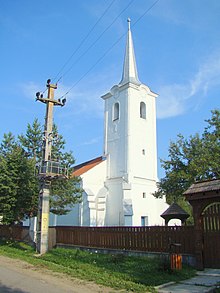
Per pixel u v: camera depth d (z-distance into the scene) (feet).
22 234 88.53
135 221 115.44
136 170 122.31
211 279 36.68
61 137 96.02
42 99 69.62
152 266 42.63
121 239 58.44
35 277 38.45
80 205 123.34
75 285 34.30
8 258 56.90
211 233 42.91
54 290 31.30
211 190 41.88
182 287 33.35
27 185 81.97
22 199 81.10
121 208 117.91
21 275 39.63
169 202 126.31
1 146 94.17
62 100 72.08
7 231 97.71
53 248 70.23
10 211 81.25
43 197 65.92
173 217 65.87
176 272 39.22
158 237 51.75
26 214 85.71
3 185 79.61
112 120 132.98
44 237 64.18
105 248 60.95
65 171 67.72
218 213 42.60
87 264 47.34
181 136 95.55
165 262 41.83
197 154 78.13
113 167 127.34
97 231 63.93
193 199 44.60
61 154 95.04
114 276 38.47
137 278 36.70
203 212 44.57
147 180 123.95
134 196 118.21
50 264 48.44
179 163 81.10
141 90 132.46
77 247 67.10
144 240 54.08
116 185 123.24
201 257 42.47
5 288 31.42
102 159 132.98
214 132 78.28
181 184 80.07
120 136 127.34
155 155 129.90
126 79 134.51
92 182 125.80
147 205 120.88
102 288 32.94
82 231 67.56
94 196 122.83
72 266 46.32
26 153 93.09
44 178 66.39
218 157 73.00
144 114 132.36
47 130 69.36
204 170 71.82
